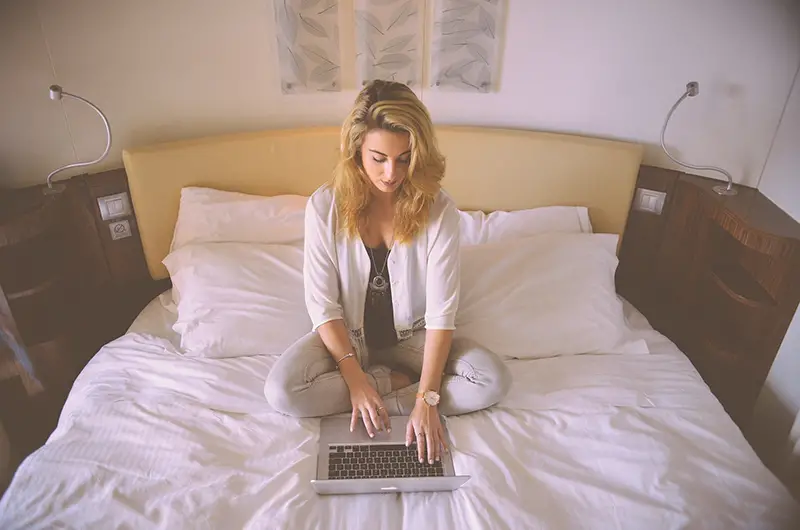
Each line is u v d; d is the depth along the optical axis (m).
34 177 1.90
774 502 1.28
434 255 1.50
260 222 1.96
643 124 2.02
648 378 1.64
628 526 1.22
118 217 1.98
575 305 1.77
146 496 1.26
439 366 1.49
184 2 1.84
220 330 1.68
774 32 1.75
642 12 1.86
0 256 1.80
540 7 1.90
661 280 2.12
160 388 1.56
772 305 1.70
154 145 1.95
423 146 1.32
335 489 1.29
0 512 1.23
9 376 1.83
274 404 1.46
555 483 1.31
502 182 2.09
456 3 1.89
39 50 1.76
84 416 1.46
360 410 1.44
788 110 1.78
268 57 1.98
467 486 1.30
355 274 1.53
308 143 2.04
